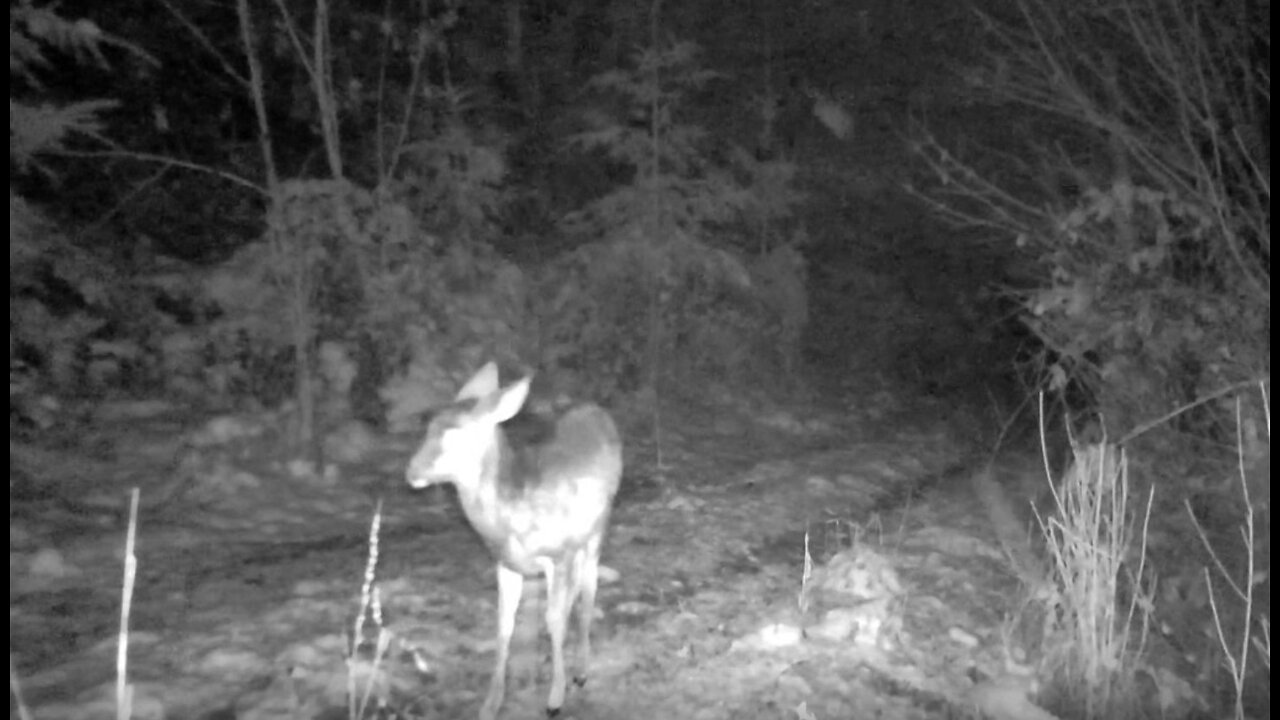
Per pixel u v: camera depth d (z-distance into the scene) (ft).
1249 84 20.21
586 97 36.96
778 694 15.35
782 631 16.87
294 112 30.42
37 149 21.72
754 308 35.96
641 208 29.60
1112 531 16.16
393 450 24.95
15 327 23.47
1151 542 19.66
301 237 25.11
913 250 44.04
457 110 30.17
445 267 29.30
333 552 19.47
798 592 18.66
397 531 20.75
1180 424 21.50
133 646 15.56
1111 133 21.77
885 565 19.06
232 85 31.40
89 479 21.70
